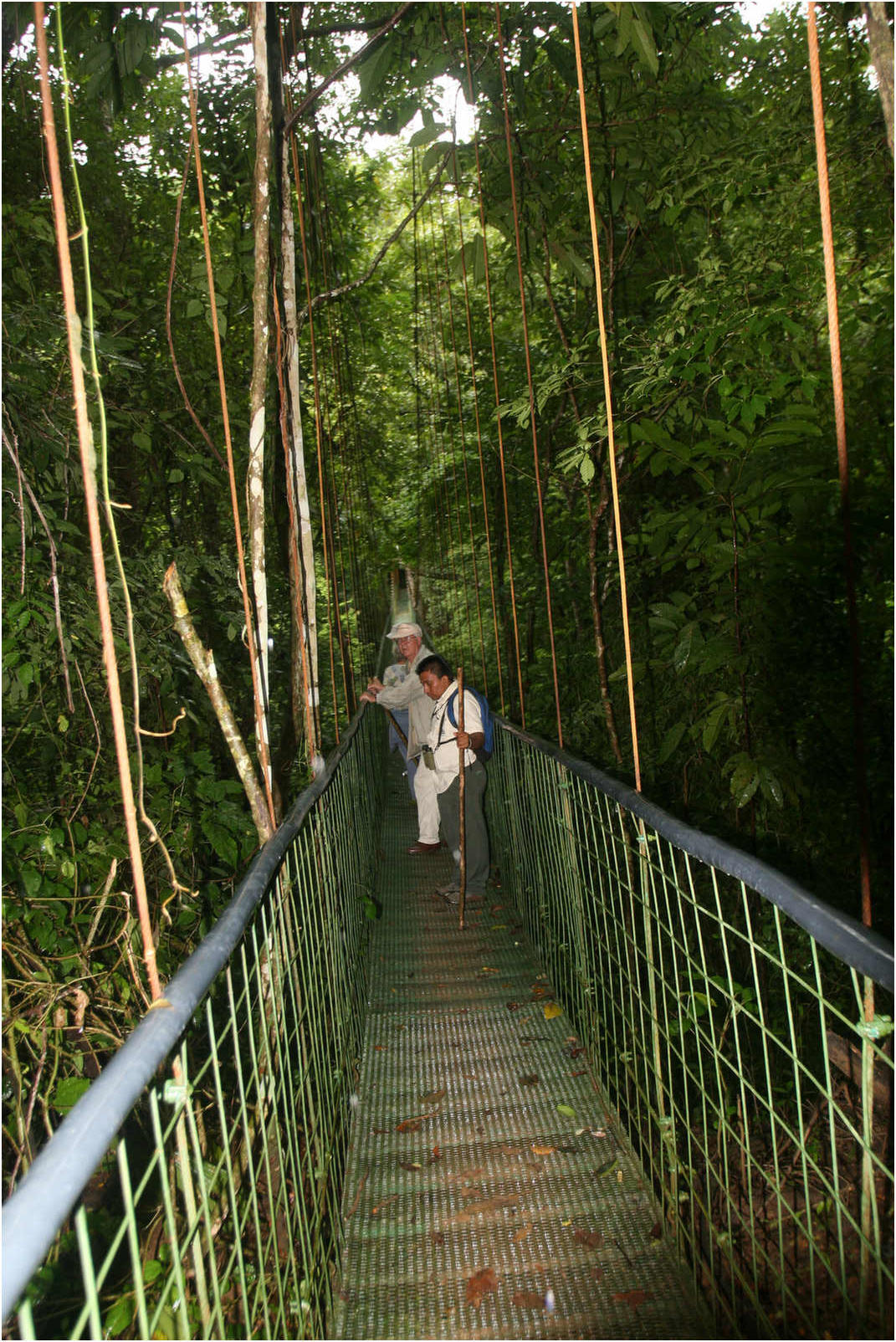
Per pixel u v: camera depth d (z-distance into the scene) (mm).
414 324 9602
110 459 4973
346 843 3744
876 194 4508
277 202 3301
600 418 3961
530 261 5238
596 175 5160
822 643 4602
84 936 3033
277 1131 1786
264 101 2389
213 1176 1371
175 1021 1196
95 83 3822
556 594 8203
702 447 3838
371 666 11094
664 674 5328
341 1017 3037
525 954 4172
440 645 12953
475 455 9383
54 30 3650
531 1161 2609
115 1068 1040
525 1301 2090
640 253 6457
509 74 4848
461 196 5535
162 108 6355
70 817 3158
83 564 3463
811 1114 3500
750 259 4109
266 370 2461
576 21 1950
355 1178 2590
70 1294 2193
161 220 6191
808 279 4652
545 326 8312
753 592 4297
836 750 4625
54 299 3504
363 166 8898
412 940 4445
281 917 2135
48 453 3377
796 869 4801
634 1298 2088
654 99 4852
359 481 9266
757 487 3887
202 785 3598
